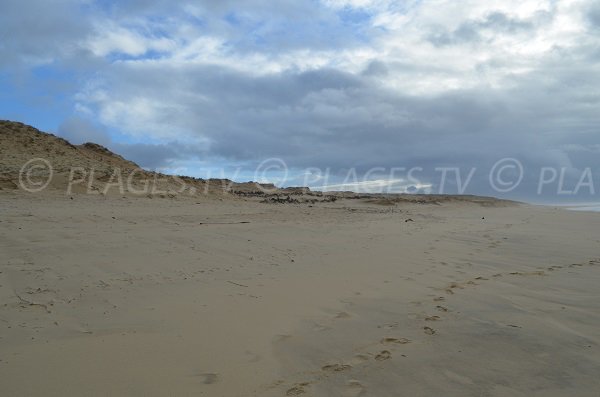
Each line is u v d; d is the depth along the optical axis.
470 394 3.13
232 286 5.77
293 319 4.63
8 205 11.96
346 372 3.46
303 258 7.69
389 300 5.38
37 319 4.34
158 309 4.77
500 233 11.96
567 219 18.47
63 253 6.93
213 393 3.08
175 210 14.25
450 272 6.98
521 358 3.73
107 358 3.54
